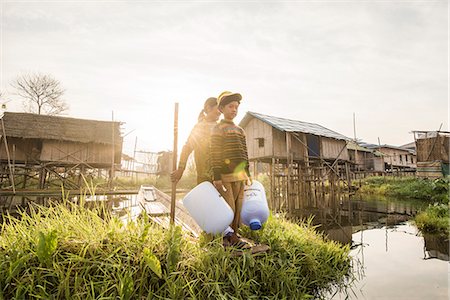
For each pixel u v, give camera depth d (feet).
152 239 8.89
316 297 10.72
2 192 39.50
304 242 13.34
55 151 54.03
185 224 15.07
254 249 9.93
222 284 8.29
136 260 7.98
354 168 92.32
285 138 50.72
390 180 74.95
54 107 103.09
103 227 9.10
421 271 14.23
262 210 9.62
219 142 8.82
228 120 9.10
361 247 19.83
